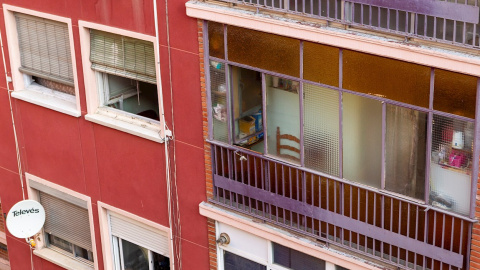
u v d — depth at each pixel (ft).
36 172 83.61
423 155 55.42
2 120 83.97
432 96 53.26
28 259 89.56
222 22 61.67
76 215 82.84
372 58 55.16
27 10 75.87
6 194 88.38
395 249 59.57
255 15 59.47
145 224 76.74
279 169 63.93
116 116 74.54
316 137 60.49
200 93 66.44
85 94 74.95
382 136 56.75
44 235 87.40
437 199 55.88
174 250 74.90
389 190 58.08
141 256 79.46
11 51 79.46
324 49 57.31
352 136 58.54
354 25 54.80
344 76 57.06
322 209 61.62
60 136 79.25
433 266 57.41
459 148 53.57
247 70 62.95
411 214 57.52
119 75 72.43
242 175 66.18
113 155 75.51
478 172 53.01
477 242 54.70
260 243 67.82
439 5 50.34
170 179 71.92
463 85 51.70
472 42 50.44
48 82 80.12
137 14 67.67
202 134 67.87
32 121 81.10
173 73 67.51
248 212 66.85
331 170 60.64
